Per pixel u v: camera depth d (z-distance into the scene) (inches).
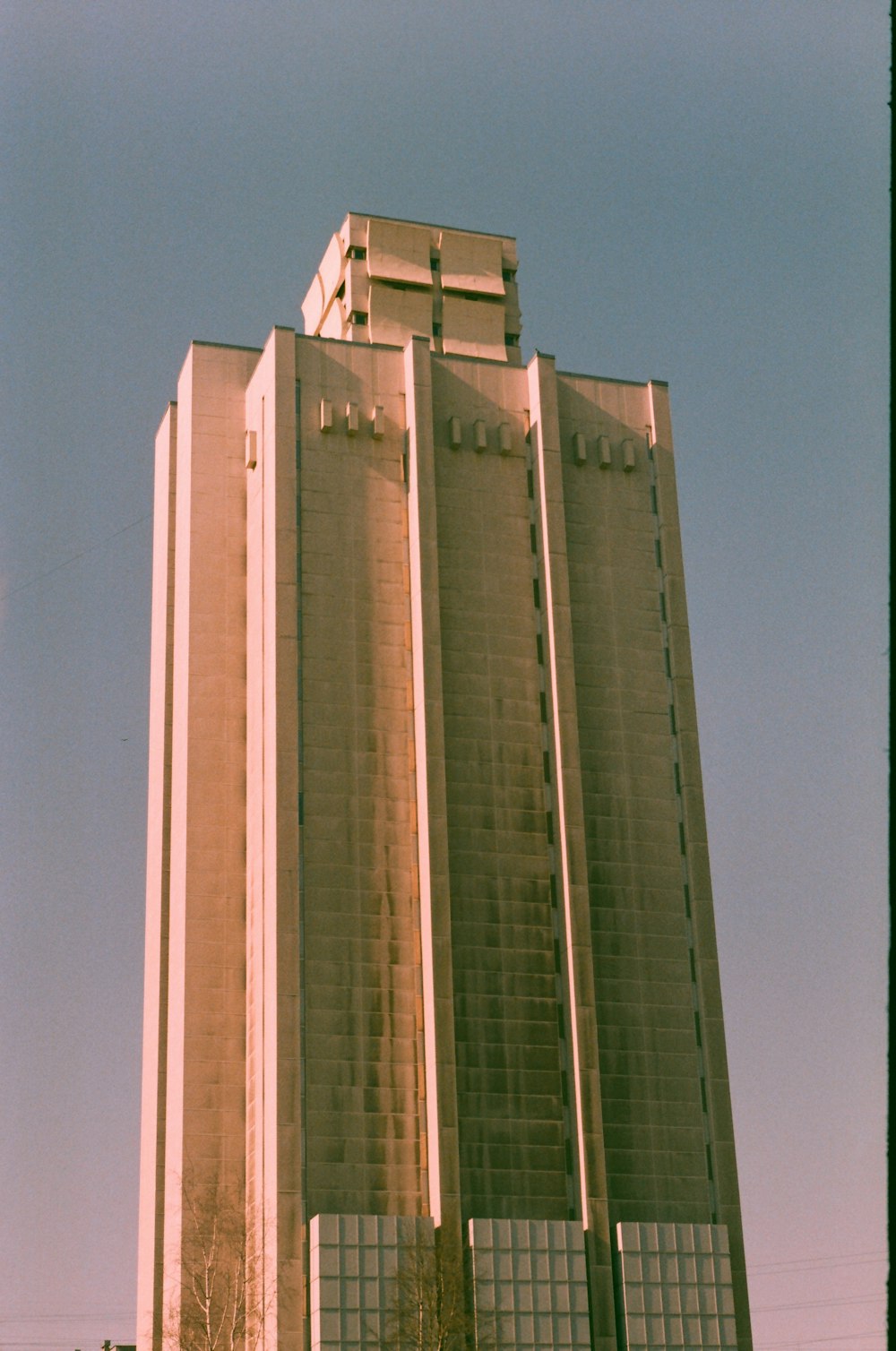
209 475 4367.6
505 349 4753.9
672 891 4094.5
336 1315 3412.9
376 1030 3777.1
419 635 4055.1
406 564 4188.0
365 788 3961.6
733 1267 3791.8
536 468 4335.6
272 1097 3666.3
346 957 3814.0
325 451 4217.5
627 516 4407.0
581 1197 3722.9
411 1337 3393.2
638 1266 3622.0
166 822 4320.9
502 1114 3779.5
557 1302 3526.1
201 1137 3838.6
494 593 4212.6
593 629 4266.7
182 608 4313.5
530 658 4178.2
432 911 3826.3
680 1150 3870.6
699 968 4033.0
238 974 3983.8
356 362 4318.4
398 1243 3506.4
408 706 4062.5
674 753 4232.3
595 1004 3900.1
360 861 3900.1
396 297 4677.7
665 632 4335.6
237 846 4087.1
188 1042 3905.0
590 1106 3789.4
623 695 4237.2
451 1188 3629.4
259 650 4126.5
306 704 3991.1
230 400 4443.9
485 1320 3467.0
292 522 4111.7
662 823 4148.6
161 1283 3946.9
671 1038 3961.6
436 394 4345.5
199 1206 3764.8
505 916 3939.5
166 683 4468.5
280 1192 3572.8
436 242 4810.5
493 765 4062.5
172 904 4131.4
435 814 3905.0
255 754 4069.9
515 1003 3875.5
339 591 4109.3
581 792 4045.3
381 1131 3700.8
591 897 4025.6
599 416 4471.0
